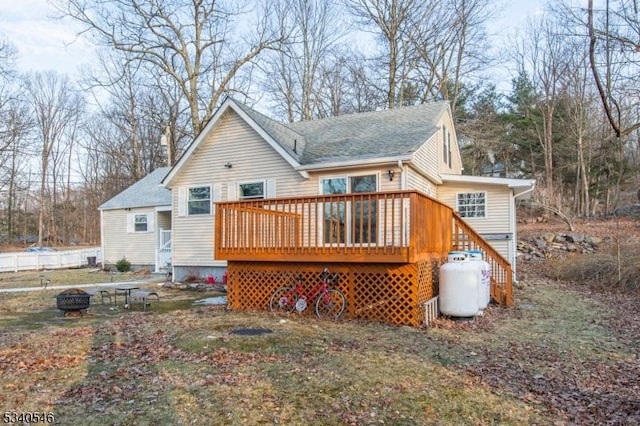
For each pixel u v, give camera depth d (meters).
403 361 5.91
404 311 8.39
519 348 6.91
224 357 5.99
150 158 35.88
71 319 9.14
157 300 11.50
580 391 5.15
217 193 14.29
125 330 7.69
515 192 15.99
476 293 8.95
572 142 28.64
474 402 4.66
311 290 9.25
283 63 29.73
